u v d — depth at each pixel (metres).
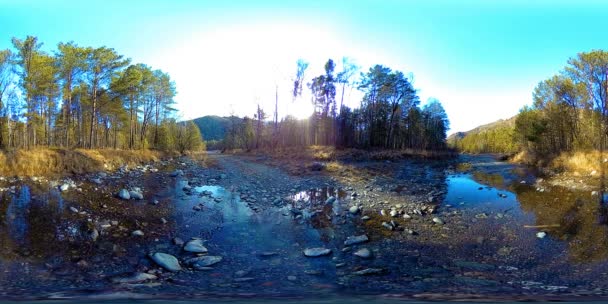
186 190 14.42
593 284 5.54
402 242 8.30
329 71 45.34
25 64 23.33
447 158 39.16
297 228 9.59
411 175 21.08
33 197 10.41
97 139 36.25
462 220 10.20
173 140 44.66
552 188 14.18
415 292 5.04
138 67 32.69
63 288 5.14
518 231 9.02
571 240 8.10
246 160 34.22
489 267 6.59
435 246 7.98
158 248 7.64
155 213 10.43
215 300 4.60
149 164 23.30
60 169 14.69
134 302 4.46
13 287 5.13
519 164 26.41
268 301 4.56
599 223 9.07
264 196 14.07
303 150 38.00
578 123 26.09
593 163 16.89
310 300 4.62
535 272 6.28
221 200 13.09
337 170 22.88
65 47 26.05
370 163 29.41
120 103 32.25
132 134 36.97
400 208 11.62
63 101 28.05
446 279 5.82
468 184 16.84
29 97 25.09
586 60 23.89
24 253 6.65
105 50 27.17
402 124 53.00
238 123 64.94
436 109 67.94
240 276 6.03
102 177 14.88
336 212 11.28
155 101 42.25
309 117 49.94
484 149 84.12
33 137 30.58
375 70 46.84
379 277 5.95
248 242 8.37
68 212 9.28
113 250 7.25
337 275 6.08
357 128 49.03
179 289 5.20
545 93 27.77
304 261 6.99
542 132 27.73
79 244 7.39
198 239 8.30
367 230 9.31
